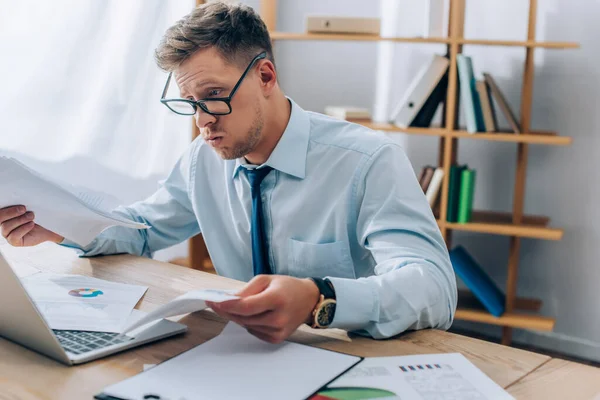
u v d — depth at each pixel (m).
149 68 2.79
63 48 2.50
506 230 2.75
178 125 2.96
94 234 1.40
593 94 2.84
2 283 0.90
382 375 0.89
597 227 2.91
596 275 2.93
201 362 0.92
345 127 1.46
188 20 1.26
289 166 1.42
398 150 1.39
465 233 3.18
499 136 2.68
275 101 1.38
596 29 2.81
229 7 1.29
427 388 0.85
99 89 2.63
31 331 0.93
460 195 2.79
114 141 2.72
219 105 1.26
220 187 1.58
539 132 2.89
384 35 3.20
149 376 0.87
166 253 2.99
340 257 1.41
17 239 1.36
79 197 1.27
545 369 0.94
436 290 1.12
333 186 1.40
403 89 3.22
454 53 2.69
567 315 3.01
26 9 2.40
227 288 1.29
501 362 0.96
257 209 1.45
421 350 0.99
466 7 3.04
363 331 1.06
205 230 1.61
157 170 2.92
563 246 2.98
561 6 2.87
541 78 2.93
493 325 3.13
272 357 0.94
